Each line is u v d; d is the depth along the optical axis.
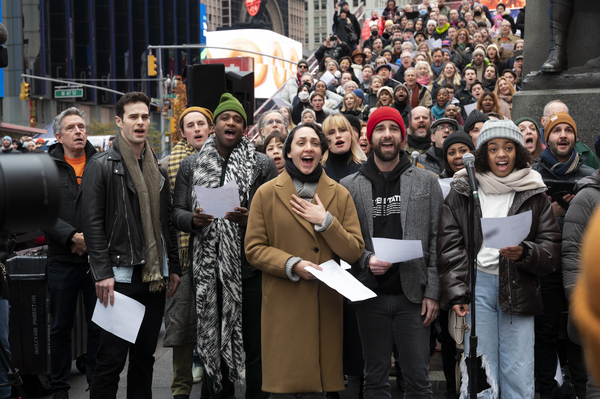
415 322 3.62
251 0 140.88
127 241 3.83
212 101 6.90
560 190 4.30
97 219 3.80
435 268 3.65
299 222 3.57
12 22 65.38
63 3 70.81
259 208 3.65
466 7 18.55
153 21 85.12
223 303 3.98
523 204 3.58
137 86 82.88
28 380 5.06
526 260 3.40
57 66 70.62
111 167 3.85
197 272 4.03
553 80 6.09
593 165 5.06
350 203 3.71
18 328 4.84
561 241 3.62
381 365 3.67
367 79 12.49
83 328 5.45
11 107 65.81
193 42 92.00
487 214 3.61
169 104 37.12
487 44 14.00
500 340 3.61
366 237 3.79
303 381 3.47
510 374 3.56
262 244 3.63
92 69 75.69
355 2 102.25
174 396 4.59
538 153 5.28
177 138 40.09
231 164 4.16
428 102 10.12
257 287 4.08
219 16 160.50
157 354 6.02
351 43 17.89
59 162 4.64
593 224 0.71
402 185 3.77
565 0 5.99
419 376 3.61
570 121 4.63
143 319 3.97
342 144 4.92
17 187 1.07
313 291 3.54
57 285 4.48
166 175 4.32
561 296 4.28
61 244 4.45
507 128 3.59
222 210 3.75
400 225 3.73
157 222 3.99
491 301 3.60
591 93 5.75
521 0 21.33
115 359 3.80
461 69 13.46
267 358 3.57
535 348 4.36
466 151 4.95
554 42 6.09
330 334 3.58
